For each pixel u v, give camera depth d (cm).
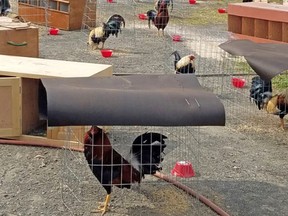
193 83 363
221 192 386
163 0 906
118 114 310
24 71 448
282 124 514
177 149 443
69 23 925
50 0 935
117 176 349
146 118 310
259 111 553
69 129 434
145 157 353
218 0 1285
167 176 396
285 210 368
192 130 488
